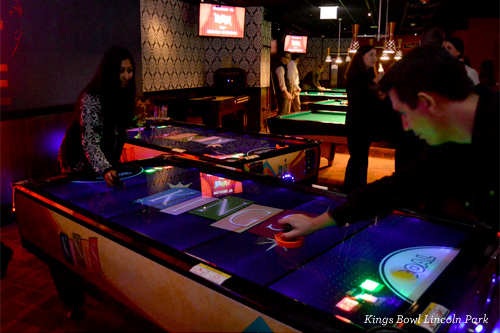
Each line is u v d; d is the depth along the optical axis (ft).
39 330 7.46
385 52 26.91
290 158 10.60
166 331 4.70
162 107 16.85
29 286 9.15
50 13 14.90
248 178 8.01
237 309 3.77
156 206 6.48
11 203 13.52
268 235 5.32
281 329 3.45
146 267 4.67
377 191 4.46
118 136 9.30
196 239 5.20
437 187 4.27
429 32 10.39
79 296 7.36
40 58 14.57
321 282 4.12
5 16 13.04
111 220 5.88
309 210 6.28
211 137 12.97
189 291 4.20
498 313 5.07
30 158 14.33
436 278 4.17
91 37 17.22
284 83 31.01
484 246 4.81
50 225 6.31
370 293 3.92
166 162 9.27
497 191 3.73
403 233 5.36
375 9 33.01
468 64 13.02
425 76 3.47
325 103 24.49
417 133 3.88
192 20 27.20
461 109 3.52
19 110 13.76
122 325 7.56
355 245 4.99
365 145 13.52
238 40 28.63
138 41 21.20
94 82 8.43
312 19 39.11
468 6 30.89
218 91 28.25
